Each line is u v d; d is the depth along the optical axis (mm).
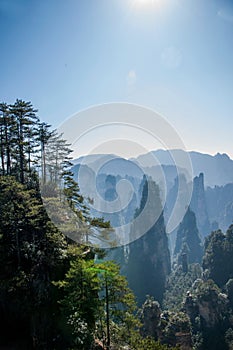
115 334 27234
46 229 33750
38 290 30594
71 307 24578
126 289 24562
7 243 34469
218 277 99000
